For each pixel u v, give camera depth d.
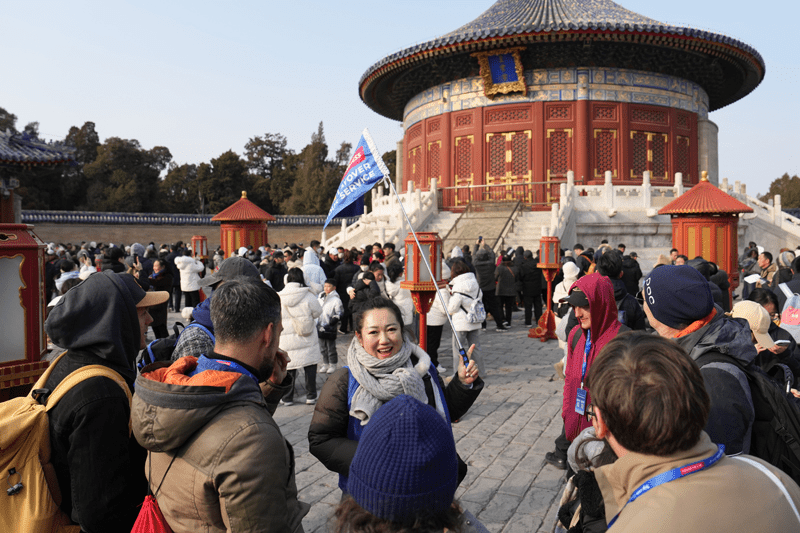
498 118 30.11
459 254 17.27
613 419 1.69
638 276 13.41
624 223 24.61
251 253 18.58
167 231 50.97
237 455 2.10
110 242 48.53
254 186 76.81
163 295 3.47
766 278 12.82
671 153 30.20
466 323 9.42
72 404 2.54
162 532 2.26
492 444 6.72
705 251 15.70
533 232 24.39
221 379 2.28
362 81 33.88
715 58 29.61
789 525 1.55
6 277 4.06
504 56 28.33
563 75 29.08
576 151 28.94
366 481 1.62
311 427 3.13
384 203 29.38
